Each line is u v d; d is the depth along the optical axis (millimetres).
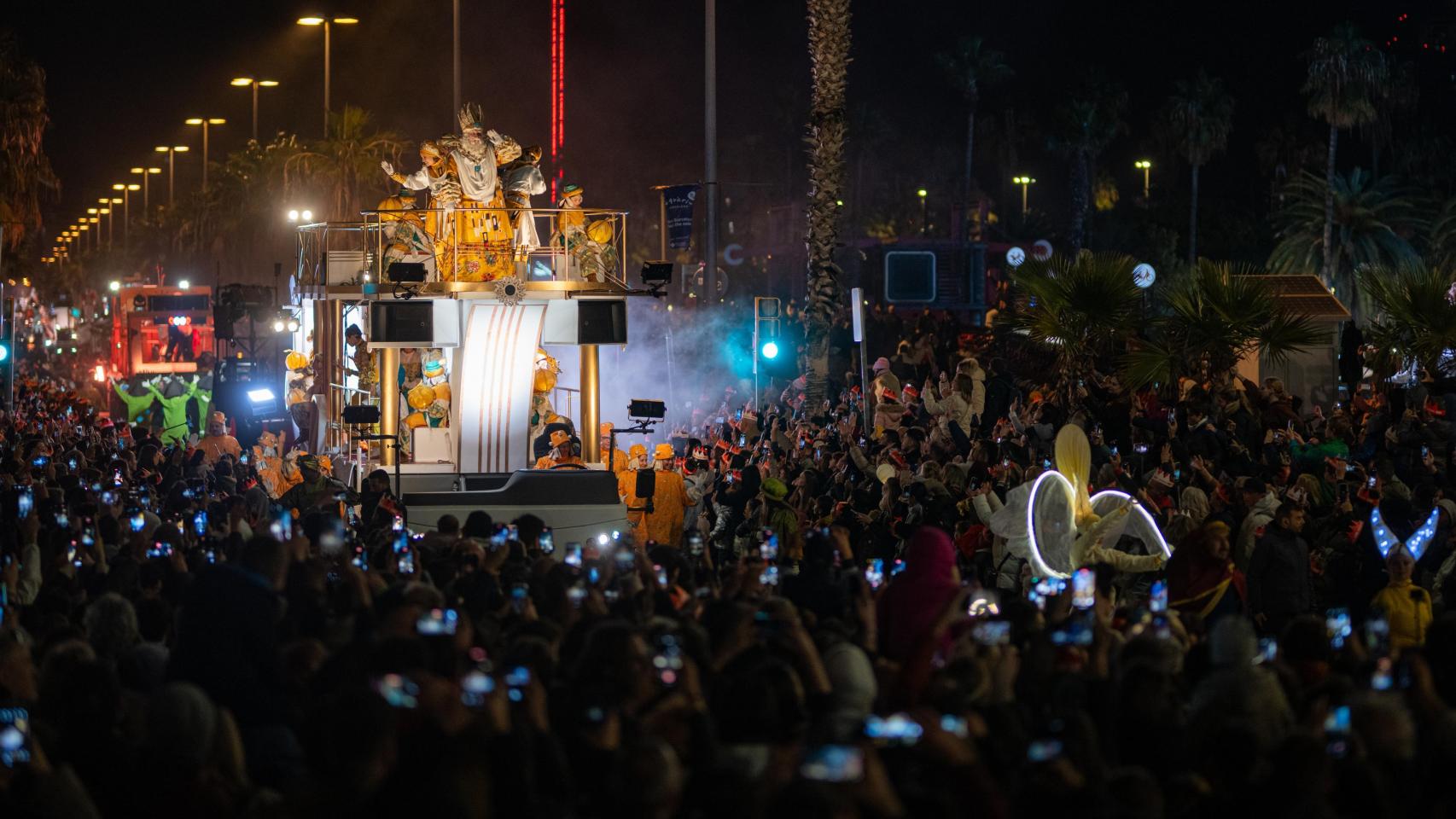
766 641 7043
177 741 5664
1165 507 13852
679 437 23219
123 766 6102
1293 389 23812
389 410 17375
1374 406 19094
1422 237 61469
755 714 5957
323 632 7875
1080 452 12422
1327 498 14289
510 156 17578
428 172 17234
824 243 25891
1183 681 7539
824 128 25734
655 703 6336
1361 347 23516
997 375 21797
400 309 16844
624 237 18062
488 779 5121
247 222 66062
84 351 72438
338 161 60688
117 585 9398
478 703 5523
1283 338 20219
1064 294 20797
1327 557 12805
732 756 5836
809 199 25984
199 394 35781
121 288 47125
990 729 6094
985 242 61250
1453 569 11992
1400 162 68000
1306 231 60375
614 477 16062
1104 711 6566
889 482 16078
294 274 23656
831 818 4648
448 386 17750
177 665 7152
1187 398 18438
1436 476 14367
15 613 8742
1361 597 12406
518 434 17406
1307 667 7609
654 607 8531
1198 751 6055
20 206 56938
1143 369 19672
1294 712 6887
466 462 17328
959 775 5379
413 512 15688
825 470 18750
